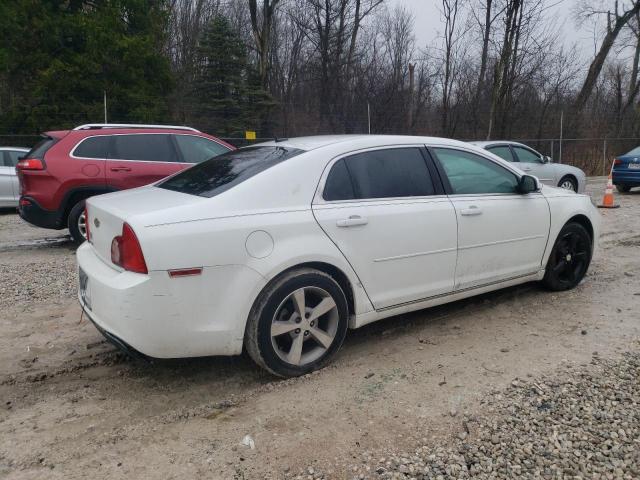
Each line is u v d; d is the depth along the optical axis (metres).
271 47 30.12
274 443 2.96
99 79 19.48
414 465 2.75
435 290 4.38
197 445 2.96
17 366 3.95
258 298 3.49
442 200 4.39
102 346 4.29
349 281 3.87
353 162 4.02
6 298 5.46
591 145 25.25
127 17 21.06
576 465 2.75
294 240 3.58
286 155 3.88
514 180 5.04
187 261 3.23
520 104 25.56
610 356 4.00
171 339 3.26
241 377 3.76
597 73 26.53
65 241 8.73
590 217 5.66
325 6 26.66
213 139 8.55
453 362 3.96
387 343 4.34
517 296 5.48
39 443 2.99
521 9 22.36
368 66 27.67
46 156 7.47
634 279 6.12
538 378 3.66
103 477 2.70
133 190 4.21
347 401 3.40
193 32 29.86
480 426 3.09
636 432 3.01
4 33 18.73
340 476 2.68
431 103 27.03
